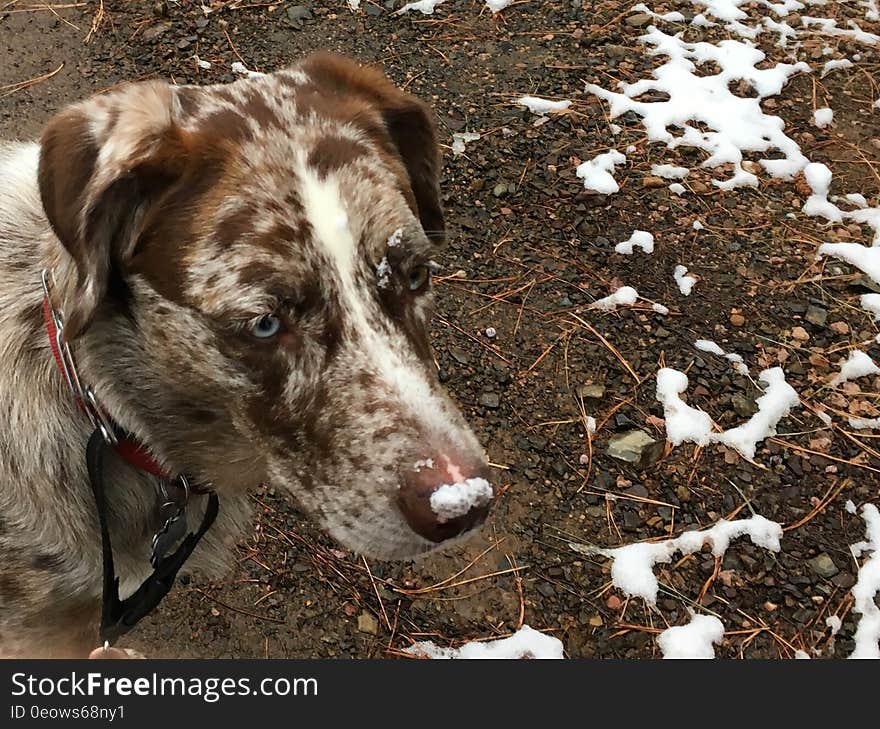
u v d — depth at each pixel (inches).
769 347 31.4
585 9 43.8
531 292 32.3
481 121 37.7
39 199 18.2
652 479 28.0
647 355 30.9
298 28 40.8
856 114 39.9
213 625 24.7
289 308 15.9
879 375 30.9
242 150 16.2
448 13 42.6
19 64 37.9
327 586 25.5
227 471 18.9
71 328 15.8
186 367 16.7
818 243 34.6
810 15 44.8
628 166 36.6
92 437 17.4
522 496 27.4
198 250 15.9
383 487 15.6
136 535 19.4
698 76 40.8
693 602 25.6
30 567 18.3
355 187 16.4
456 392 29.4
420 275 17.4
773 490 27.9
